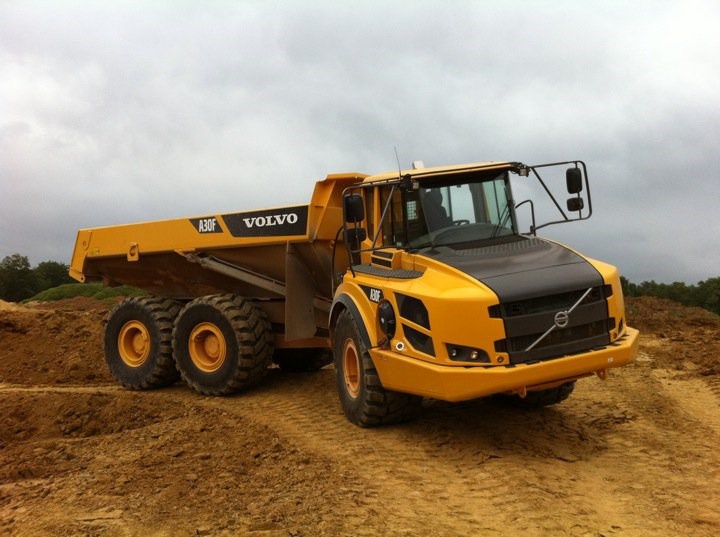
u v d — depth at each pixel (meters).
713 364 10.05
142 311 9.99
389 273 6.81
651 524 4.60
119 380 10.16
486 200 7.06
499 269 6.09
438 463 5.98
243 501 5.12
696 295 37.31
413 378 6.17
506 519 4.74
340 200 8.49
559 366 5.71
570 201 7.03
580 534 4.48
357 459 6.14
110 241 10.52
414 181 6.75
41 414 8.77
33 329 14.18
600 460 5.98
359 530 4.56
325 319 9.32
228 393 9.09
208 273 9.88
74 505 5.20
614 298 6.14
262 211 8.91
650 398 8.18
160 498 5.25
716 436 6.60
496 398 8.01
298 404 8.52
